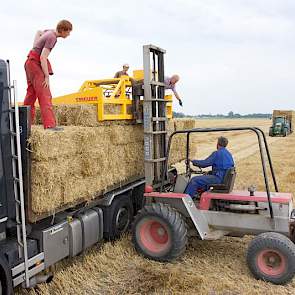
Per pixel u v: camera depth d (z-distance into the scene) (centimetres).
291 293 522
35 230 508
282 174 1377
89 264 587
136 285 530
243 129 601
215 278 557
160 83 702
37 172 473
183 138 894
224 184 632
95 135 575
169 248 608
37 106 685
